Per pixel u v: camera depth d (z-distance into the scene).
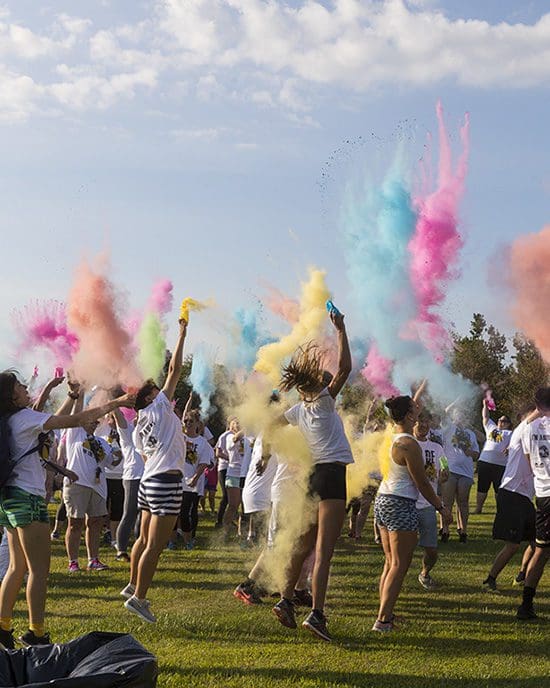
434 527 8.46
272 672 5.50
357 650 6.13
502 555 8.35
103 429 11.25
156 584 8.59
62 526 13.38
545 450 7.18
